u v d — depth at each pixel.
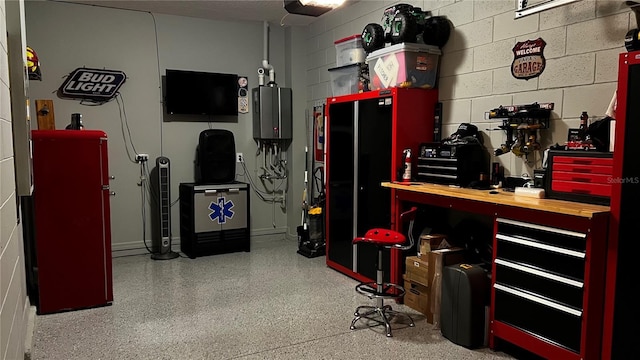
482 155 3.40
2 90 1.81
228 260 4.94
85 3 4.81
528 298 2.54
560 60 2.94
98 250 3.54
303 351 2.79
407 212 3.36
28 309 3.20
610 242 2.25
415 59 3.68
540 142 3.07
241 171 5.78
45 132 3.35
